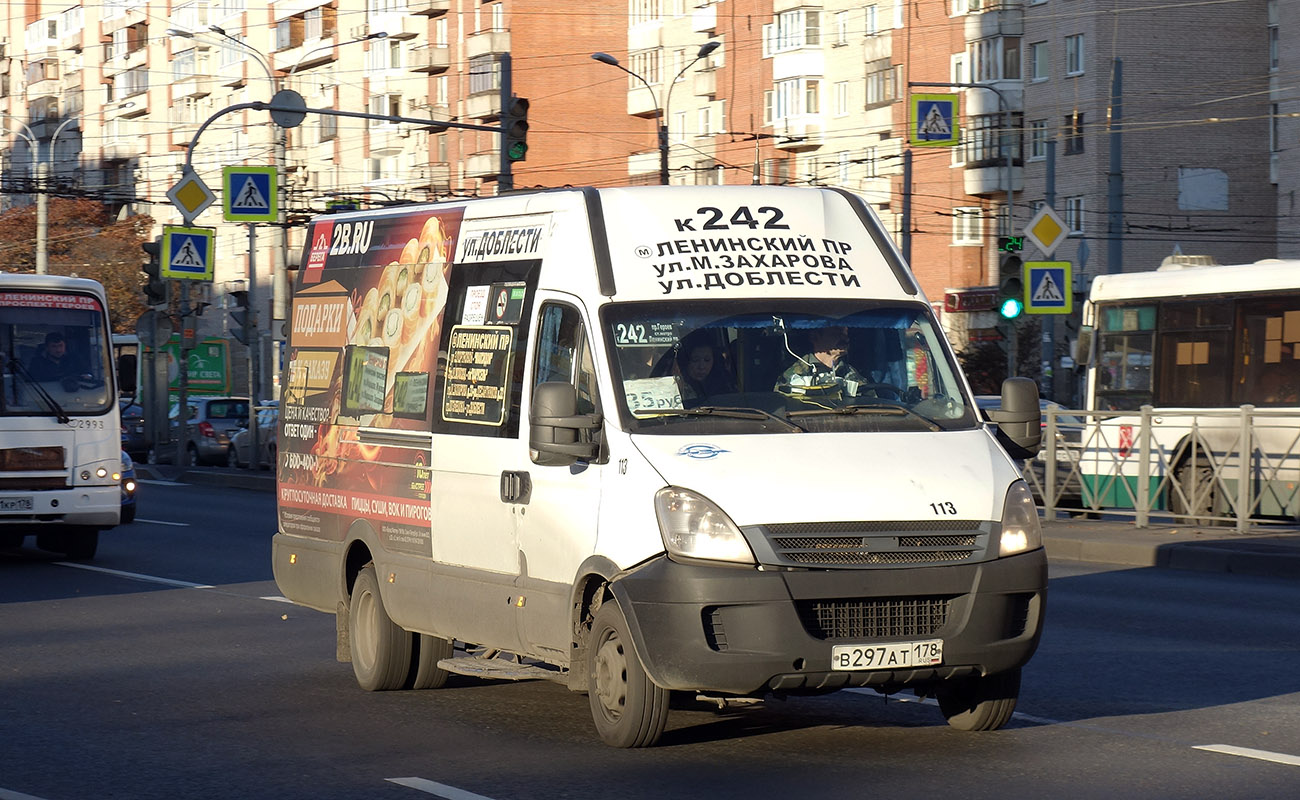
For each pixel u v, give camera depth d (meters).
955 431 10.66
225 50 108.12
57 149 125.94
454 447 12.26
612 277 11.03
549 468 11.03
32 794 9.81
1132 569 23.05
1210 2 73.38
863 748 10.66
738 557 9.70
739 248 11.28
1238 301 28.66
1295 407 27.55
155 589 21.25
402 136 98.81
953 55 76.19
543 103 95.62
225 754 10.95
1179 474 26.80
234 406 60.34
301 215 53.75
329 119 101.94
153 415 60.59
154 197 114.31
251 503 39.19
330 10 101.50
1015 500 10.24
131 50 117.25
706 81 87.31
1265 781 9.61
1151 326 30.44
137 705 12.88
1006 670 10.16
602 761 10.34
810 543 9.77
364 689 13.50
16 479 24.45
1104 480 27.86
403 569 12.93
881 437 10.42
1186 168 73.44
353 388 13.98
